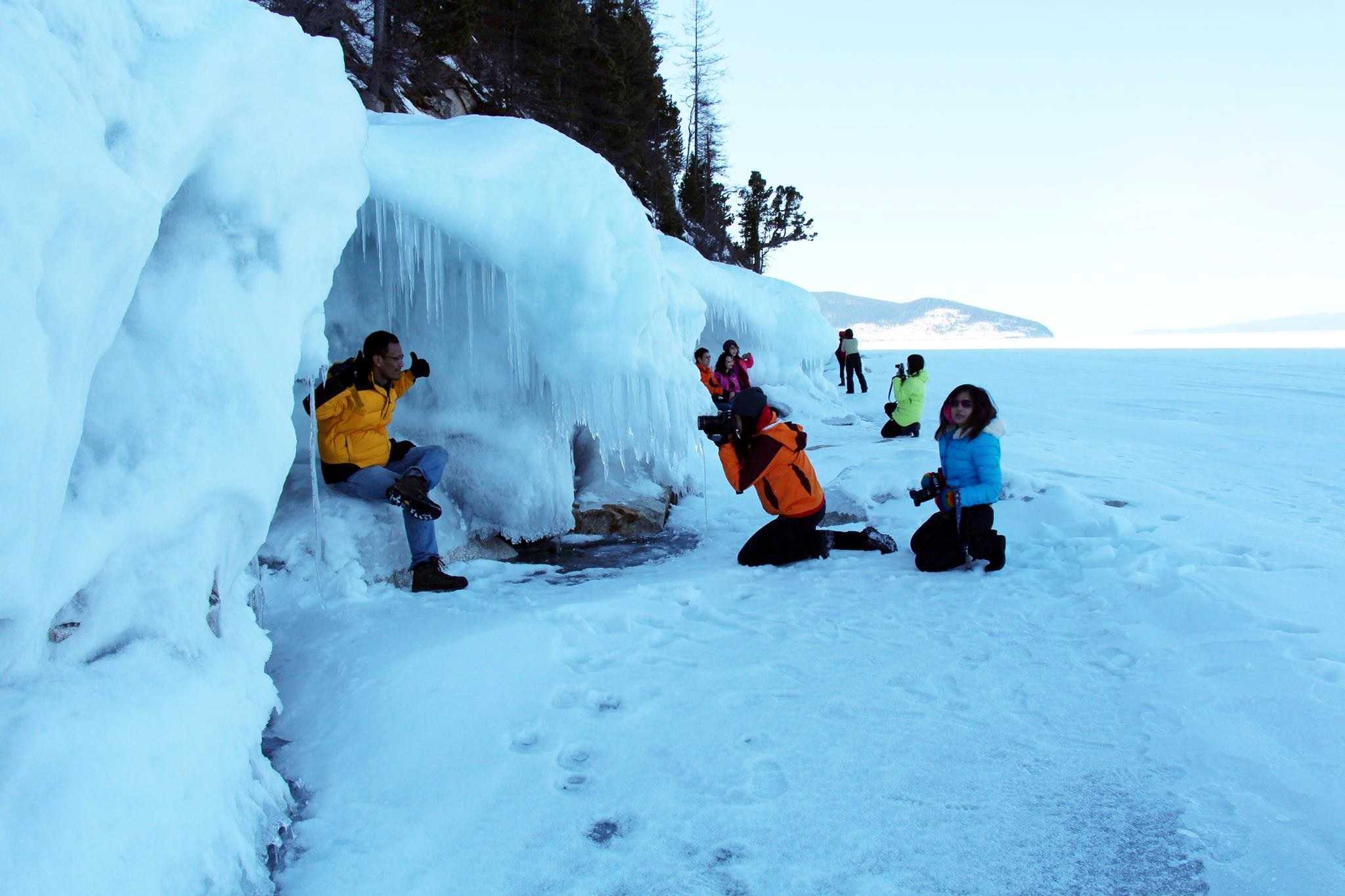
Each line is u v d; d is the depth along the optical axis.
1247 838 1.98
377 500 4.17
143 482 1.88
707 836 2.04
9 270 1.31
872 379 22.33
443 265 4.66
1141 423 10.41
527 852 2.00
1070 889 1.82
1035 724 2.58
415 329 4.92
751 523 5.87
